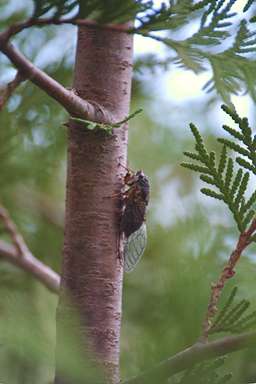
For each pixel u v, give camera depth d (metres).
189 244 1.40
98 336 1.24
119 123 1.25
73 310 1.25
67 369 1.17
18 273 1.46
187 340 1.25
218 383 1.20
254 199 1.23
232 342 1.19
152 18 1.23
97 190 1.25
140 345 1.24
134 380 1.20
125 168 1.26
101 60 1.26
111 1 1.22
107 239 1.25
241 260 1.38
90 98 1.26
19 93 1.49
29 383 1.19
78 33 1.27
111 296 1.25
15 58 1.22
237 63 1.30
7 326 1.15
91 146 1.25
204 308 1.26
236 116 1.23
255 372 1.23
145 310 1.36
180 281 1.27
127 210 1.26
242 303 1.21
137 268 1.46
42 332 1.16
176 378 1.23
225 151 1.24
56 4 1.21
